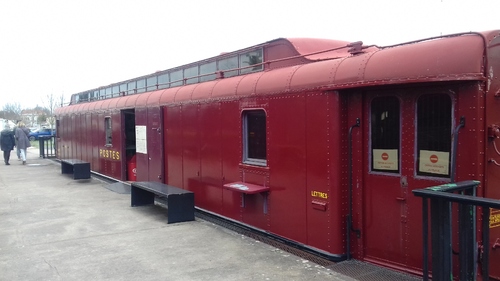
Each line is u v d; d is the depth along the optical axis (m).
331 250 5.12
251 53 7.11
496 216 4.08
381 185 4.81
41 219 7.79
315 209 5.33
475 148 3.87
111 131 12.95
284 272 4.82
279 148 5.89
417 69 4.10
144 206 8.95
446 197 2.81
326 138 5.12
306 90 5.37
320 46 6.28
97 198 10.01
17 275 4.90
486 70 3.81
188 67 9.44
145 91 11.34
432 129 4.31
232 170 7.00
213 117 7.49
